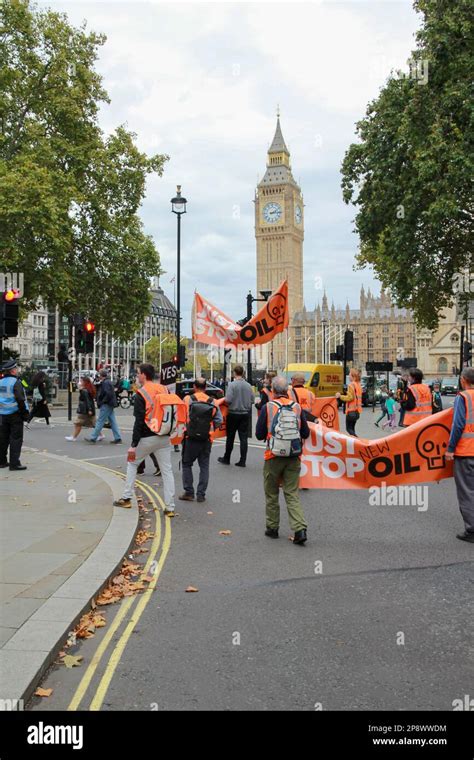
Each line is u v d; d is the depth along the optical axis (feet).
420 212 80.48
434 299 98.02
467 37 72.28
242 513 28.99
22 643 13.52
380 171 83.82
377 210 87.71
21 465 40.55
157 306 538.47
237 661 13.50
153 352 420.77
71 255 113.39
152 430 27.58
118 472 40.73
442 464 27.12
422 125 77.41
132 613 16.39
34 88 104.32
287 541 23.89
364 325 531.50
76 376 144.77
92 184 114.32
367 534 24.90
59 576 18.26
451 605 16.93
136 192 118.83
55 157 100.94
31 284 98.99
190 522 27.12
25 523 25.13
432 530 25.58
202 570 20.16
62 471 39.50
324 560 21.24
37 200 91.40
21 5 99.14
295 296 531.50
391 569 20.20
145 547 23.03
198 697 11.99
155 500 31.76
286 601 17.28
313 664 13.35
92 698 11.96
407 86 80.48
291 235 521.65
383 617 16.08
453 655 13.83
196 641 14.57
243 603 17.13
